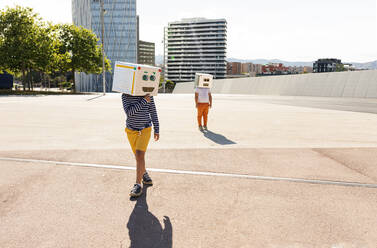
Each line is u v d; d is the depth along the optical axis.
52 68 43.16
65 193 3.59
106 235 2.65
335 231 2.76
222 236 2.66
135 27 125.38
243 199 3.49
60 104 16.88
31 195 3.51
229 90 57.19
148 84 3.54
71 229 2.75
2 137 6.98
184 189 3.79
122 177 4.20
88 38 45.94
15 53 31.67
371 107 18.19
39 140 6.68
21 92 32.72
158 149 5.97
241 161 5.14
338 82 33.66
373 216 3.07
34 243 2.50
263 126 9.41
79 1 125.94
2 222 2.85
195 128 8.88
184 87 74.12
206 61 178.38
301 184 4.01
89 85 125.31
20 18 32.56
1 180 3.99
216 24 174.12
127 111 3.62
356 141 7.02
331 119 11.51
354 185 3.99
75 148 5.91
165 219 2.98
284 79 42.56
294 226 2.85
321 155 5.62
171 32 181.62
